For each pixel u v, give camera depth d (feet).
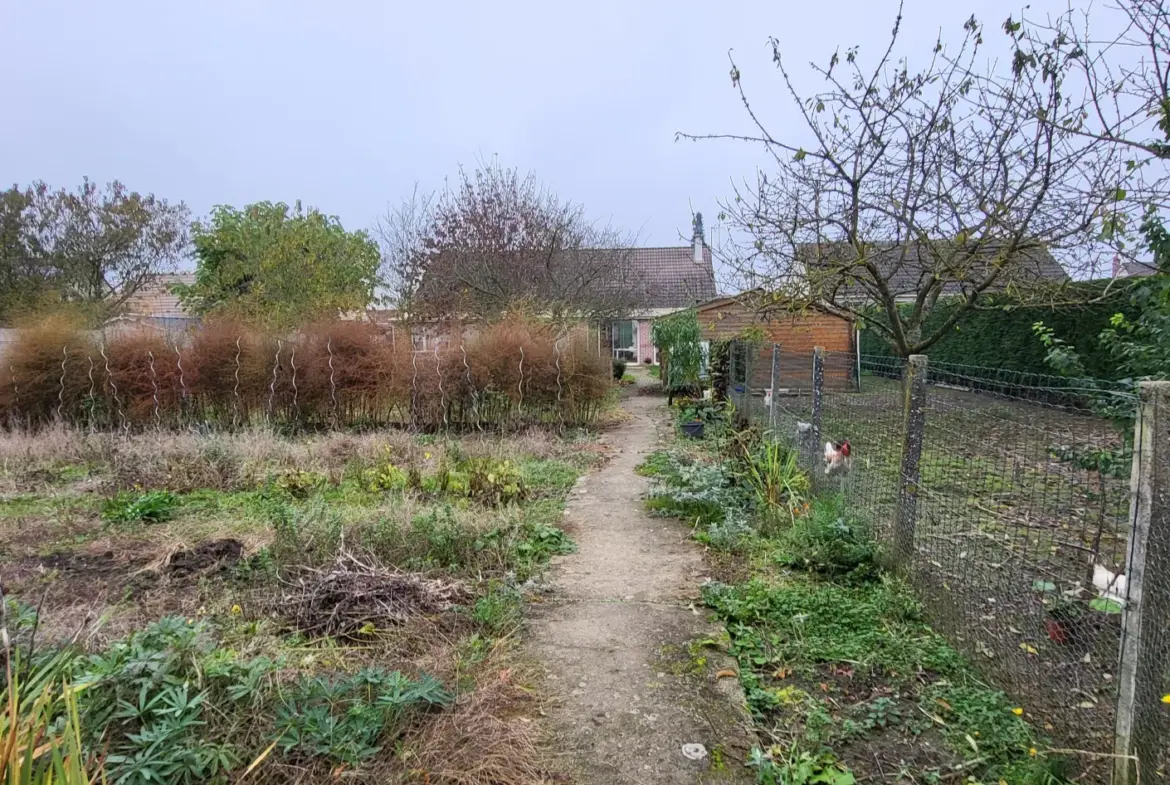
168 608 12.57
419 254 61.72
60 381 36.29
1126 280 17.48
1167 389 6.55
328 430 36.11
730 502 19.24
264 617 11.88
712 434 31.01
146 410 36.27
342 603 11.96
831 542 14.47
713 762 8.09
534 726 8.74
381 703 8.39
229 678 8.72
